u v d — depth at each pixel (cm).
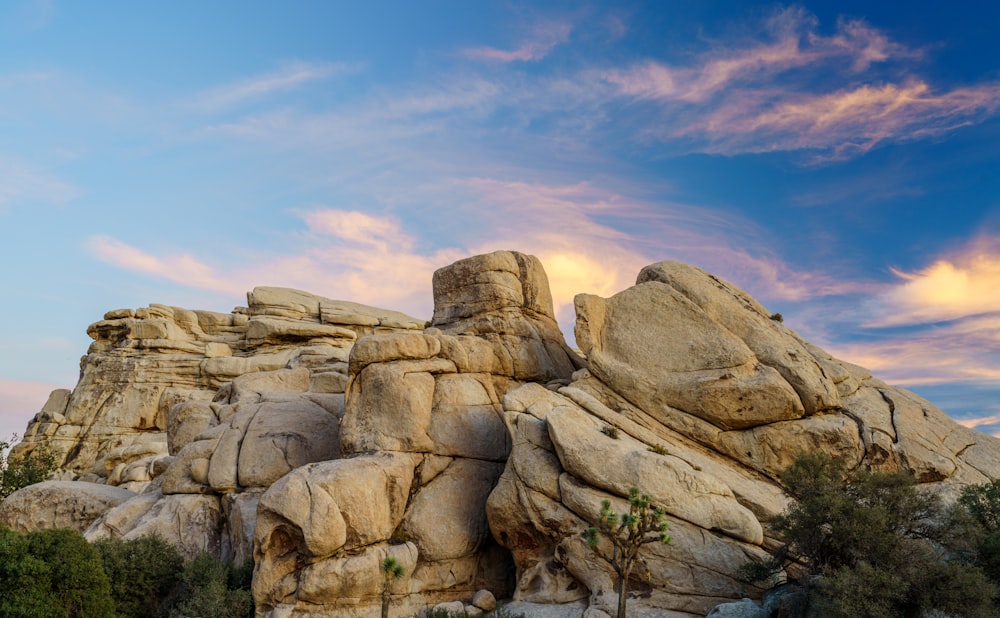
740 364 3684
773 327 4000
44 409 7812
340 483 3225
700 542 2956
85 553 3038
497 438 3834
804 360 3741
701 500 3038
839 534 2564
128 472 5038
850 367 4019
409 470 3525
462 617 3092
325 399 4494
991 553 2577
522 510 3281
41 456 6769
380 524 3281
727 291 4169
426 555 3394
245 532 3600
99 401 7094
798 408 3547
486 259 4488
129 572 3297
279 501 3144
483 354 4062
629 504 3064
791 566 2992
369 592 3167
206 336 7612
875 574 2372
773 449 3541
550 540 3238
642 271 4388
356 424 3722
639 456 3147
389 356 3803
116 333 7612
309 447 4056
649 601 2880
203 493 3944
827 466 2816
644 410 3766
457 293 4553
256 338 7300
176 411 4834
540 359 4306
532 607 3078
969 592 2333
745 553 2931
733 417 3609
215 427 4269
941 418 3725
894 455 3428
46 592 2864
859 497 2709
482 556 3581
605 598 2920
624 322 4025
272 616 3023
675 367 3797
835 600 2333
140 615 3278
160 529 3738
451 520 3491
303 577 3083
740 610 2641
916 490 2720
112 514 3903
